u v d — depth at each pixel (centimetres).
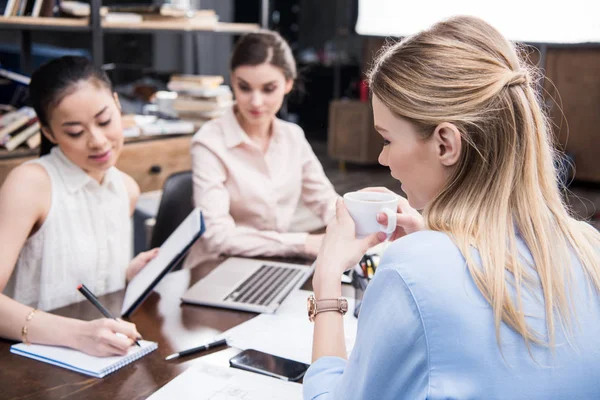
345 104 604
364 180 568
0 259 131
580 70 524
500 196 76
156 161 283
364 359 73
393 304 71
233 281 149
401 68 81
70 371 107
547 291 72
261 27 332
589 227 85
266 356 111
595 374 72
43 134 149
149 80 346
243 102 198
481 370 69
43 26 245
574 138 538
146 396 100
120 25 269
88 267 151
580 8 517
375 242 99
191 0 511
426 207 81
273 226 208
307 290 148
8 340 119
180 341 119
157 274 125
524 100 78
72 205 147
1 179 232
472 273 71
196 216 120
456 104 77
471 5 584
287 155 213
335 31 742
